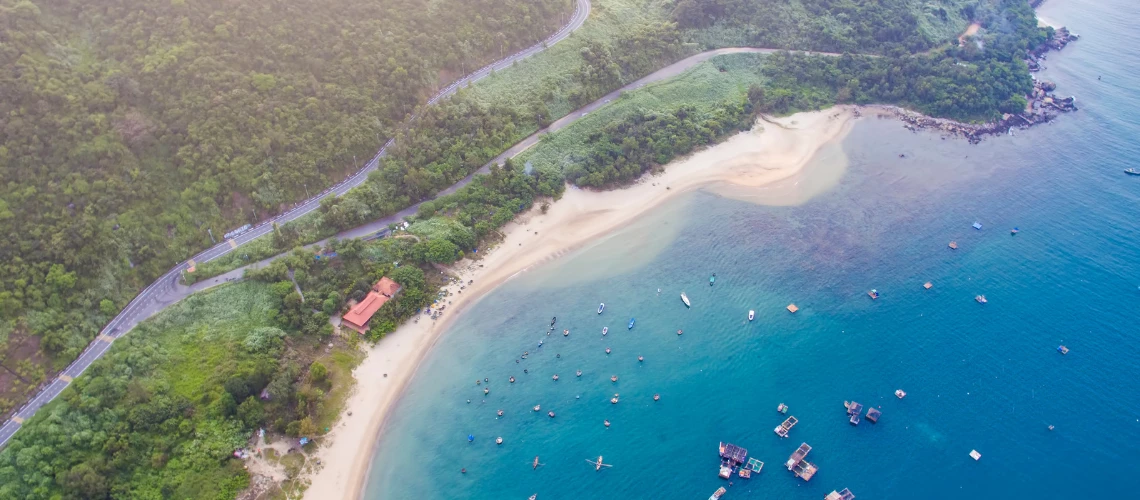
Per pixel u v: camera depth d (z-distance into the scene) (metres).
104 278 127.25
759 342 135.12
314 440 116.50
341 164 159.12
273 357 124.69
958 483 110.31
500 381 129.25
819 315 139.88
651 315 141.25
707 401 124.94
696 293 145.62
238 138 149.38
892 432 118.06
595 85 196.62
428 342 135.50
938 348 132.12
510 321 140.25
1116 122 196.62
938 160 183.75
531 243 157.38
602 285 148.12
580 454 117.81
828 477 111.94
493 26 196.88
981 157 184.88
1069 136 192.12
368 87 169.50
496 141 175.50
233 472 108.81
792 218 164.38
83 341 119.94
